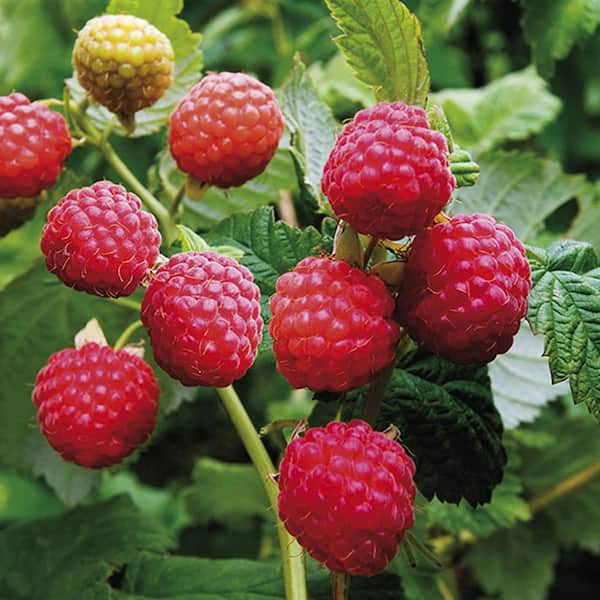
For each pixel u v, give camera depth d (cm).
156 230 26
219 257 25
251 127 28
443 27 42
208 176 28
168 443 52
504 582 39
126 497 34
